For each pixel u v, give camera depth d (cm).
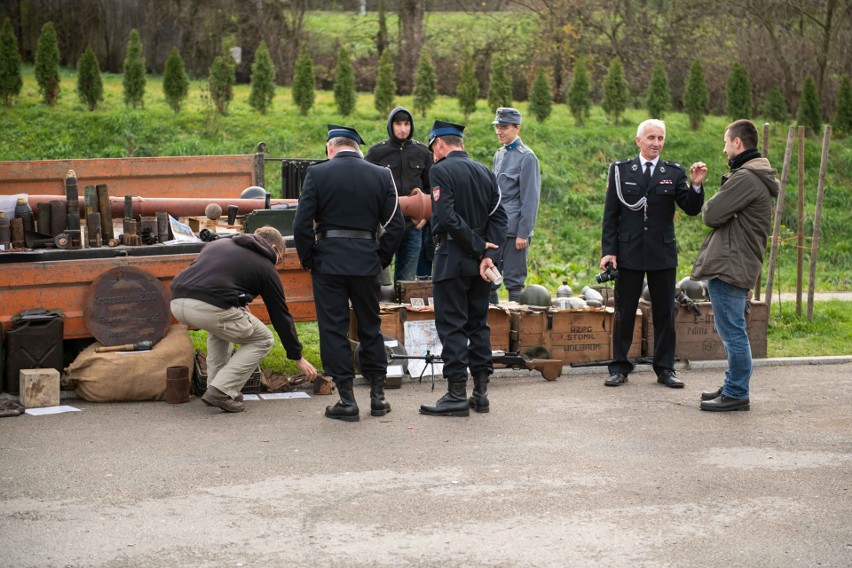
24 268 713
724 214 687
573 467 561
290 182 1038
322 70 2411
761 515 484
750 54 2280
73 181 736
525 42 2442
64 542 440
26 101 1878
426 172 895
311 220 657
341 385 664
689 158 1906
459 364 676
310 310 805
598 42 2419
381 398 681
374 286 668
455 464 564
